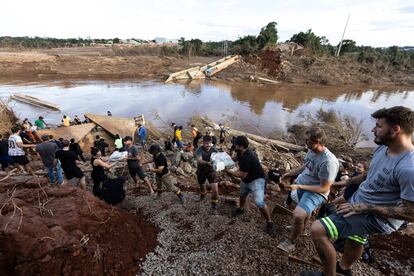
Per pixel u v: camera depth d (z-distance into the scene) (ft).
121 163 26.27
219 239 14.38
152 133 55.47
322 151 11.57
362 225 7.88
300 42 220.43
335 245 11.72
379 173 7.71
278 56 181.16
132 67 169.89
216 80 151.94
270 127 71.26
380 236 15.03
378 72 195.52
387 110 7.28
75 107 82.48
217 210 17.46
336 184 14.23
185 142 50.83
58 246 10.16
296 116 83.25
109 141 48.11
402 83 178.81
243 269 12.35
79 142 44.09
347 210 7.99
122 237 12.91
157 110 82.69
